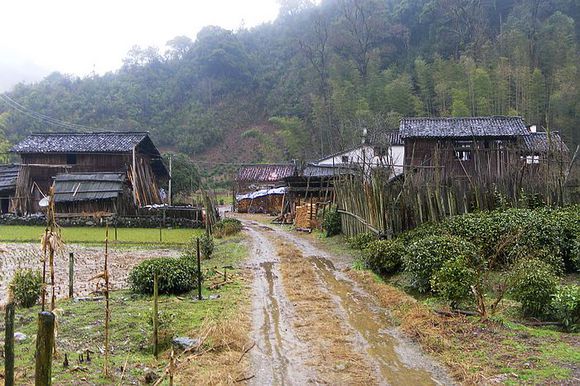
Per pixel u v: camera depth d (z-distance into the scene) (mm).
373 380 6562
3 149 52438
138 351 7359
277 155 62812
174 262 11867
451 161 23172
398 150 34031
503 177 15633
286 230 27953
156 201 38219
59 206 32500
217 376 6465
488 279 10820
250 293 11711
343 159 32562
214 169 63750
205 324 8406
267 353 7633
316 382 6516
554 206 15094
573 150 36562
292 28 89000
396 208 15680
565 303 8102
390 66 61250
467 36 61062
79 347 7410
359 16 70312
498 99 43312
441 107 46406
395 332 8711
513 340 7586
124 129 65062
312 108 59375
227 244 21438
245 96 78438
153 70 83312
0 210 37281
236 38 86750
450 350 7473
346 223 21469
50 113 67000
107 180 33062
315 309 10227
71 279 11102
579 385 5840
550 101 40375
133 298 10883
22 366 6363
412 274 11375
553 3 59750
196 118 72562
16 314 9242
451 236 11633
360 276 13289
